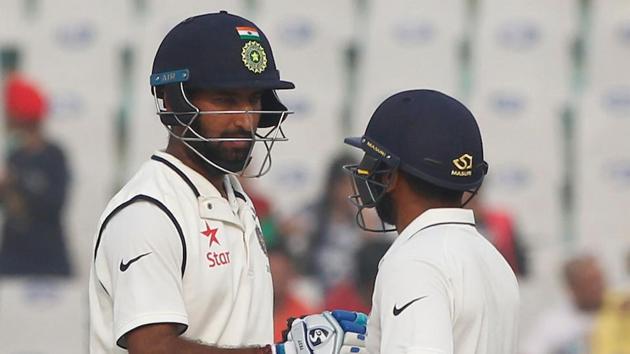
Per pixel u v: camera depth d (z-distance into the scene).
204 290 11.52
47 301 25.66
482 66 27.97
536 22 28.00
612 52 27.95
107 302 11.74
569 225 27.12
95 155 27.31
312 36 27.94
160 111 11.94
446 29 28.05
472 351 10.67
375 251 23.61
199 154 11.72
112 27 27.95
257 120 11.91
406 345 10.34
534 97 27.80
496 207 27.28
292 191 26.50
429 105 11.23
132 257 11.18
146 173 11.75
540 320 25.25
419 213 11.25
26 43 27.97
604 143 27.53
